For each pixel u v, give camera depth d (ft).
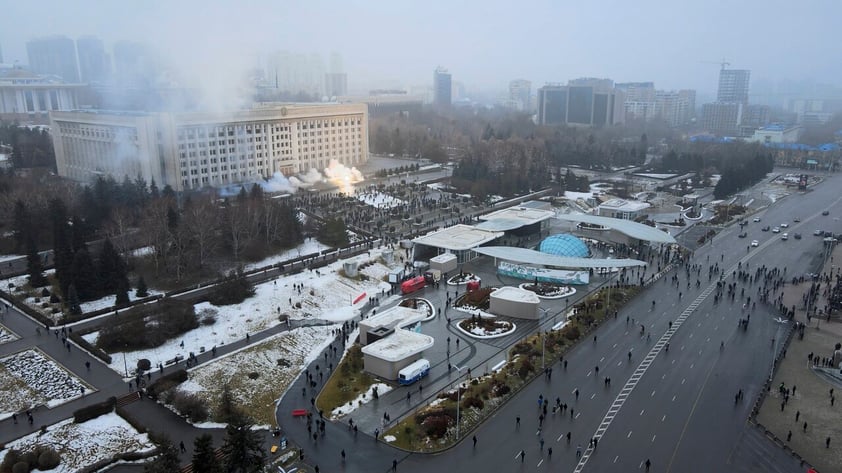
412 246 653.71
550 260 593.83
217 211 651.25
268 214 635.66
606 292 543.80
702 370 404.77
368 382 388.57
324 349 442.09
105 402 346.54
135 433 328.29
